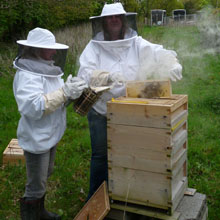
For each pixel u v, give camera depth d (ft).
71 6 37.19
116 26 8.00
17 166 11.07
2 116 16.11
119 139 7.02
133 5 49.60
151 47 8.42
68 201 9.50
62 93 6.55
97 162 8.61
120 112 6.84
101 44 8.11
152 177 6.84
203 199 7.77
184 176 7.97
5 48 28.55
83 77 8.06
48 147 7.13
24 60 6.73
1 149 12.44
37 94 6.47
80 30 30.42
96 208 7.39
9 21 29.45
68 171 11.00
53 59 7.15
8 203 9.28
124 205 7.47
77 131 14.79
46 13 32.68
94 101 6.98
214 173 11.03
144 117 6.57
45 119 6.98
